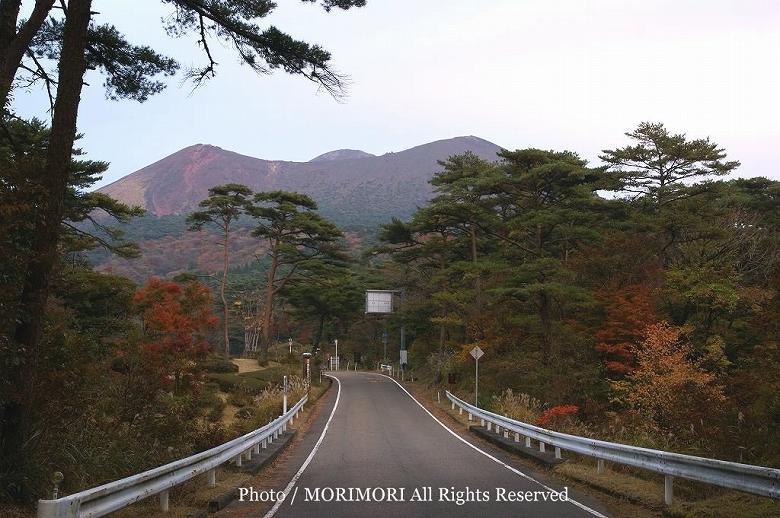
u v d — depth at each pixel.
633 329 32.59
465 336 49.56
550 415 22.81
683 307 36.00
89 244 31.64
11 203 8.12
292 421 27.55
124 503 7.21
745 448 12.47
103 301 28.72
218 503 9.98
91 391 12.62
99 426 12.40
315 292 74.44
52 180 9.70
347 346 91.88
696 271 35.16
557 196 41.09
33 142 20.09
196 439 14.77
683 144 45.50
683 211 39.78
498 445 19.98
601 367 33.44
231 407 34.12
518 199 43.94
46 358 10.59
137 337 16.92
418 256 51.72
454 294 44.34
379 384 53.72
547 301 37.94
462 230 47.53
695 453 13.59
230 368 48.28
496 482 12.78
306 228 58.56
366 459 17.05
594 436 18.03
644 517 9.26
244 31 12.69
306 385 39.69
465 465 15.69
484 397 33.50
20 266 8.64
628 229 44.16
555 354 34.84
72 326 20.50
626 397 29.45
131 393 14.16
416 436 23.48
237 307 90.19
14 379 8.91
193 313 31.69
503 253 47.34
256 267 139.62
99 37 12.97
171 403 15.34
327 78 13.55
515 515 9.34
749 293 33.72
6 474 8.09
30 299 9.20
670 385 26.69
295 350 78.44
